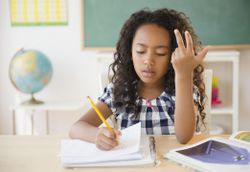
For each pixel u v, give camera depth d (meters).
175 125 0.99
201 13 2.37
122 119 1.22
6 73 2.59
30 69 2.19
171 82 1.16
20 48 2.55
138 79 1.22
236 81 2.26
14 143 0.99
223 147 0.87
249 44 2.38
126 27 1.20
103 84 1.40
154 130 1.18
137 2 2.39
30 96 2.60
